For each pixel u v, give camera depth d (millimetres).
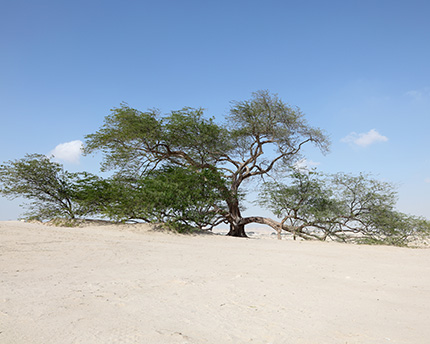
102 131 23125
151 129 22734
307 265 10188
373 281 7922
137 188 20375
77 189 20500
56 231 15000
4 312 4250
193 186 20484
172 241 15500
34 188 20375
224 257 11102
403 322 4621
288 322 4445
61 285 6055
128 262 9234
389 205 21734
